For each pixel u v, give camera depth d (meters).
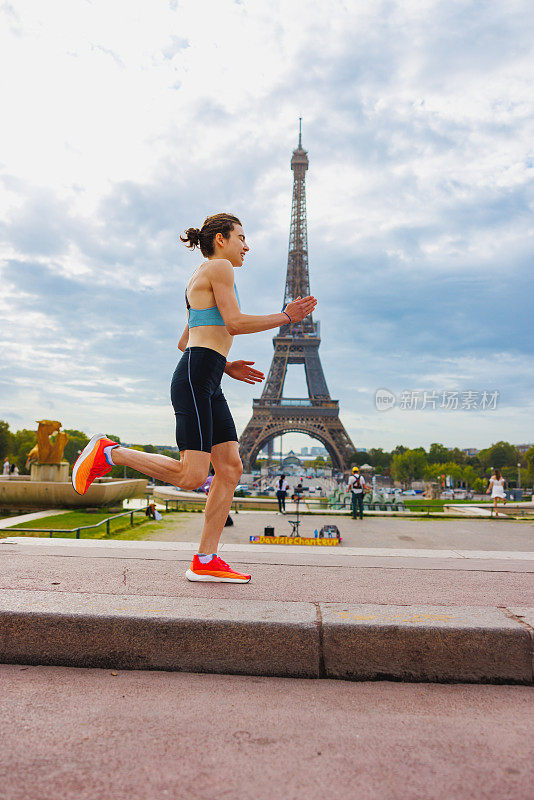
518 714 1.99
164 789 1.45
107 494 20.59
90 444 3.33
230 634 2.36
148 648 2.38
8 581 3.16
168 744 1.69
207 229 3.63
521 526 17.36
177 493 28.80
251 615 2.46
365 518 19.73
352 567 3.96
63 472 22.62
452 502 29.41
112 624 2.40
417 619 2.44
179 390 3.26
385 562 4.32
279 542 12.22
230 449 3.48
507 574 3.71
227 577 3.29
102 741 1.70
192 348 3.32
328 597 2.90
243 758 1.62
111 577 3.35
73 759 1.58
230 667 2.35
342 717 1.93
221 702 2.04
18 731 1.75
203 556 3.35
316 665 2.33
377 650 2.33
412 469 112.06
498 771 1.57
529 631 2.32
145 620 2.39
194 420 3.18
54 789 1.43
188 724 1.84
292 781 1.50
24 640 2.42
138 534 13.83
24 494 20.25
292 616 2.46
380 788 1.47
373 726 1.86
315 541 12.19
